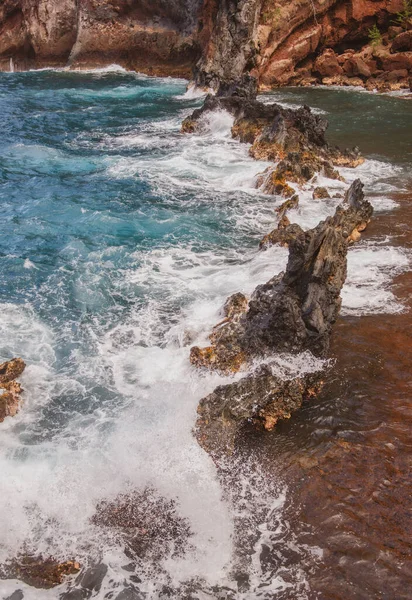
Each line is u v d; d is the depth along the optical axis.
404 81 34.94
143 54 43.19
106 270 14.17
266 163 21.56
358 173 20.59
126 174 20.80
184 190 19.30
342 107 30.52
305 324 10.50
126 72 43.50
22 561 7.24
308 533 7.41
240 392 9.56
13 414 9.59
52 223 16.84
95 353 11.09
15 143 24.73
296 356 10.37
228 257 14.77
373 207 17.22
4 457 8.73
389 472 8.23
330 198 18.14
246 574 6.98
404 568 6.93
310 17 37.09
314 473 8.28
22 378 10.40
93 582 7.00
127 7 42.78
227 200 18.41
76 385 10.24
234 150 23.33
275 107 24.23
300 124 22.94
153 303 12.67
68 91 36.16
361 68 36.31
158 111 30.91
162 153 23.23
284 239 14.80
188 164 21.78
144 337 11.52
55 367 10.73
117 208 17.86
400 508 7.68
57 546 7.41
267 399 9.48
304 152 21.05
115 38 43.66
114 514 7.80
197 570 7.07
